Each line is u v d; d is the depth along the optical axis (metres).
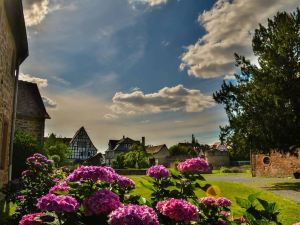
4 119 10.71
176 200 3.25
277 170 28.69
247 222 3.65
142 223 2.50
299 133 18.98
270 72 19.50
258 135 19.50
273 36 19.97
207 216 4.28
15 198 7.44
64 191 4.11
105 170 3.68
